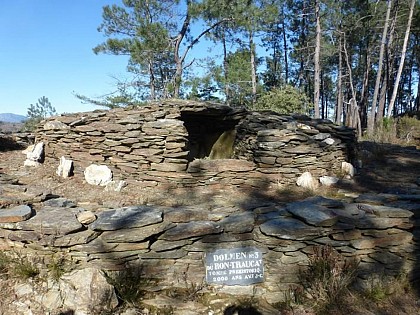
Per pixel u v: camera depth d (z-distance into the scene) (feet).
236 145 24.13
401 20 76.28
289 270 11.74
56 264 10.85
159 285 11.23
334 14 68.44
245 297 11.36
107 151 18.80
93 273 10.69
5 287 10.57
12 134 25.58
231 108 23.20
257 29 45.93
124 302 10.55
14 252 11.28
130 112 19.77
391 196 14.76
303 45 88.43
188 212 12.53
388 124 51.19
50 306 10.06
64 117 20.74
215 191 18.01
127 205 14.89
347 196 17.02
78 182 17.88
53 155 20.03
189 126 24.95
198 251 11.66
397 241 12.44
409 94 119.65
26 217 11.49
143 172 18.39
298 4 82.69
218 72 48.37
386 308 11.10
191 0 44.34
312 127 22.06
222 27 51.98
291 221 12.26
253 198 16.75
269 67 103.35
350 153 22.71
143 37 39.88
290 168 19.47
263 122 22.40
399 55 94.27
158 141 18.37
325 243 11.87
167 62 54.85
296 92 50.29
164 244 11.45
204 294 11.30
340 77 79.82
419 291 12.10
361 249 12.00
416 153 28.66
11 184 15.78
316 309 10.84
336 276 11.33
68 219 11.55
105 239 11.02
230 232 11.86
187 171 18.60
